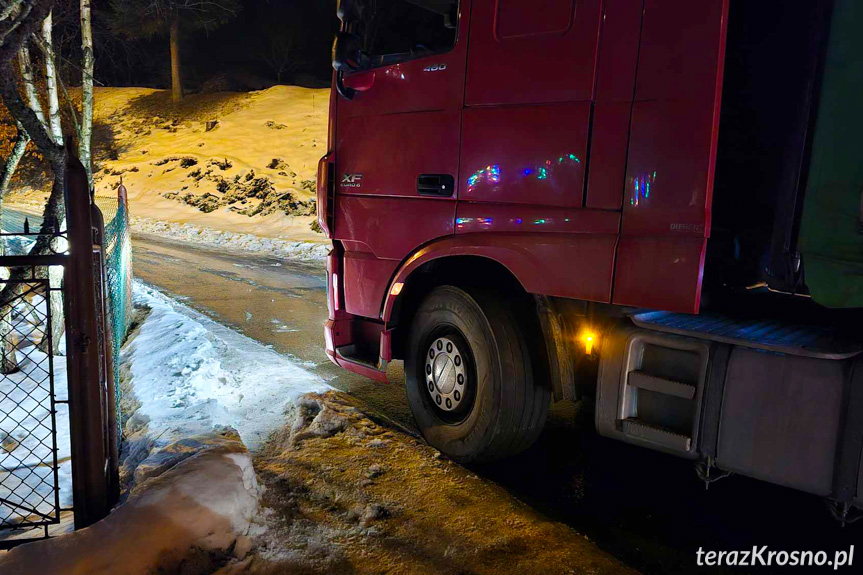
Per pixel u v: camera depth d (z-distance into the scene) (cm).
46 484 396
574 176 340
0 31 511
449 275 436
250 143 3288
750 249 358
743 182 356
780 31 332
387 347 451
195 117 3934
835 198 276
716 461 306
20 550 257
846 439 270
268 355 673
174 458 356
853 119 270
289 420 489
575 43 338
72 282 302
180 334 691
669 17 309
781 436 286
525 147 359
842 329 315
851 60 270
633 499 380
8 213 1936
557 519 354
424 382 441
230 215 2344
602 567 299
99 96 4603
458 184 391
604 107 329
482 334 392
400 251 427
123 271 716
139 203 2645
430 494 360
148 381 542
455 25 397
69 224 298
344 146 460
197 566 276
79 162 299
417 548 308
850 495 269
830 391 274
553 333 375
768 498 383
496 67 370
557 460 431
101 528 269
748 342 296
